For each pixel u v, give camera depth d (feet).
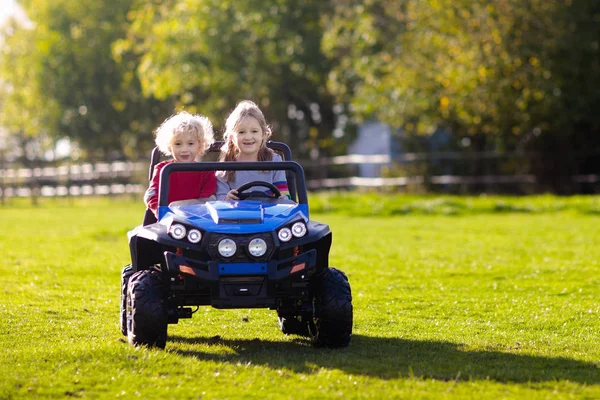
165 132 35.60
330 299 31.55
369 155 184.14
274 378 27.40
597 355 31.76
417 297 46.50
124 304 34.47
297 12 156.66
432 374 28.02
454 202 114.52
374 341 34.53
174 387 26.30
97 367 28.35
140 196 168.35
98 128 208.74
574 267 57.67
